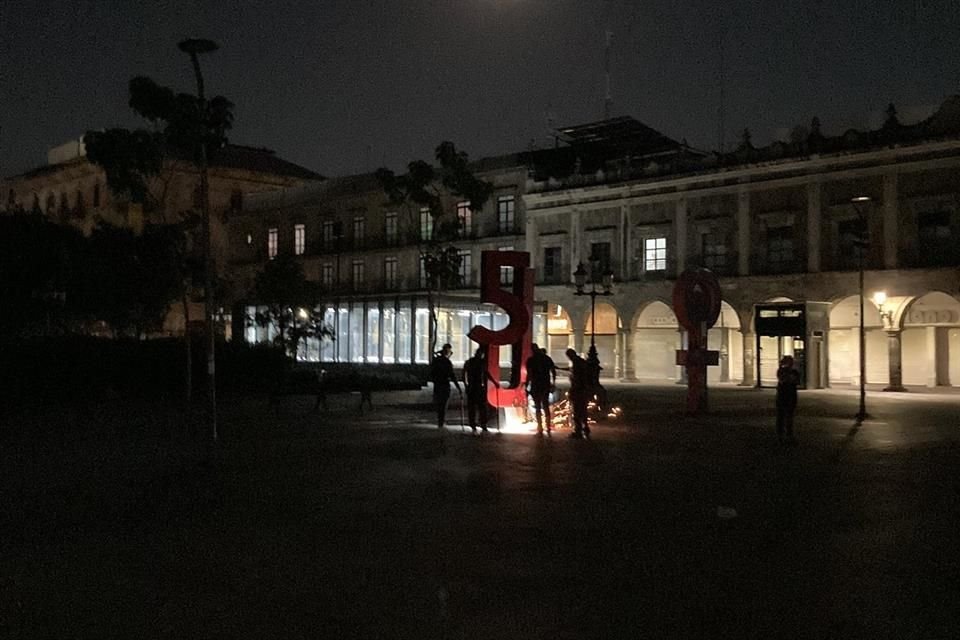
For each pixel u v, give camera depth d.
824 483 12.32
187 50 16.30
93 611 6.48
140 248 29.64
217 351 31.77
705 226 42.41
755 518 9.84
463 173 38.28
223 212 70.38
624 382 44.16
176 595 6.88
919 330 38.12
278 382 25.88
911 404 28.50
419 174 38.28
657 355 45.16
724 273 41.66
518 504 10.66
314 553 8.21
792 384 17.38
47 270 30.55
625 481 12.46
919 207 35.88
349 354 51.59
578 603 6.64
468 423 20.59
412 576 7.39
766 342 40.69
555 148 52.75
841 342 40.53
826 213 38.38
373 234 60.22
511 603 6.65
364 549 8.37
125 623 6.21
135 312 31.61
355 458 14.94
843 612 6.41
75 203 69.50
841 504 10.70
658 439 17.91
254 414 23.73
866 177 37.28
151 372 29.95
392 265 58.88
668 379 44.62
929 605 6.57
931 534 9.02
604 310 46.97
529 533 9.05
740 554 8.16
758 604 6.61
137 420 22.08
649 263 44.62
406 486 12.01
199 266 30.22
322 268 63.38
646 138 50.19
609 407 26.33
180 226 29.75
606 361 46.91
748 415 24.00
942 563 7.82
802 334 38.75
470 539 8.78
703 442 17.39
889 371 36.47
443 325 47.59
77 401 27.69
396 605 6.61
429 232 56.69
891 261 36.50
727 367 42.91
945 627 6.07
